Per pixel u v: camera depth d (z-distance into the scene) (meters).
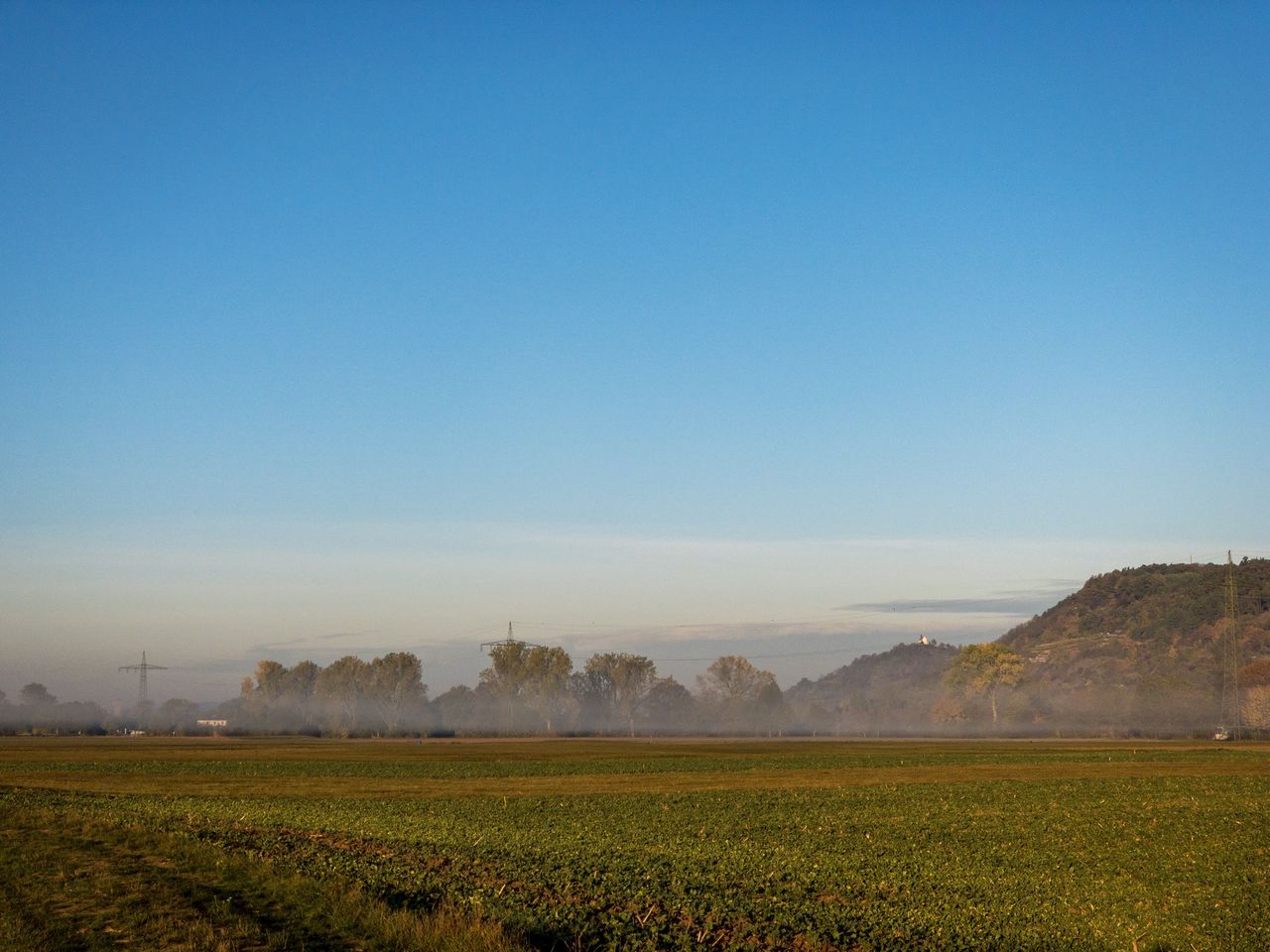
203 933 21.88
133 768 89.38
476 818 51.00
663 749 140.88
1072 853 40.53
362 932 22.69
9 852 32.38
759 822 51.31
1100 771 90.19
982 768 95.38
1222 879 34.56
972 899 30.55
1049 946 24.98
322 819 47.84
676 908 27.39
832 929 25.66
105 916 23.62
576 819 51.84
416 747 143.75
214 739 177.50
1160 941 25.72
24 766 91.31
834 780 80.25
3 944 20.88
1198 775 83.50
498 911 25.17
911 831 47.88
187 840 35.66
